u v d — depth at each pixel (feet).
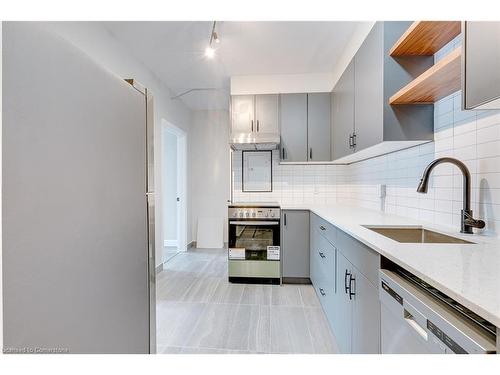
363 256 4.26
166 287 9.41
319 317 7.22
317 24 7.37
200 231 15.69
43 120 1.67
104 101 2.33
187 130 15.17
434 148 5.43
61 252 1.81
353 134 7.18
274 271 9.70
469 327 2.11
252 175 11.28
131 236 2.84
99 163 2.26
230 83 11.23
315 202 11.00
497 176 4.01
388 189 7.40
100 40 7.33
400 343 3.01
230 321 7.03
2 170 1.43
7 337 1.48
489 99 2.83
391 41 5.39
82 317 2.03
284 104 10.12
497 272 2.56
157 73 10.75
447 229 4.82
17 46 1.51
